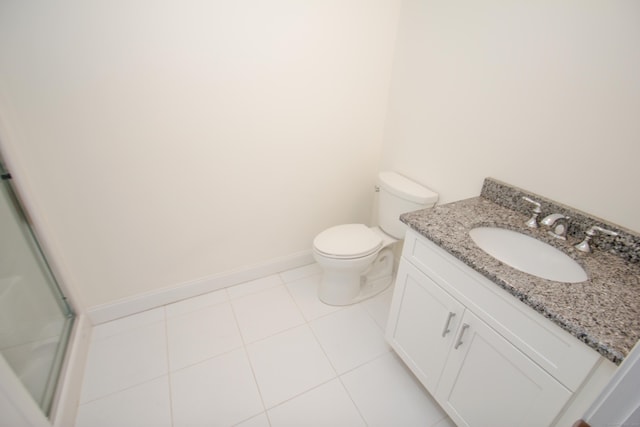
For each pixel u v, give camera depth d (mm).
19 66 1107
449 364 1157
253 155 1702
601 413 416
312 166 1921
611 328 709
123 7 1175
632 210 981
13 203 1249
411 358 1370
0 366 854
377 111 1957
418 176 1823
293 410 1313
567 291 831
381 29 1717
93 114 1278
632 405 381
